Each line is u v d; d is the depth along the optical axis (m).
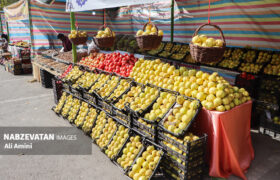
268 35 6.50
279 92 5.00
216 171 3.43
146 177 3.34
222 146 3.44
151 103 3.87
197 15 8.21
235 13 7.08
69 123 5.63
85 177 3.65
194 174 3.28
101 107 4.90
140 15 10.48
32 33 9.84
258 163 3.96
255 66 6.10
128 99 4.27
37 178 3.64
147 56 8.46
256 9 6.55
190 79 3.77
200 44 3.36
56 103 6.95
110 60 5.55
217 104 3.31
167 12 9.31
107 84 4.98
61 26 10.54
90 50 7.80
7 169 3.89
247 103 3.70
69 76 6.22
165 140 3.37
